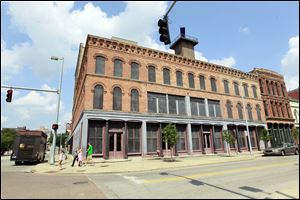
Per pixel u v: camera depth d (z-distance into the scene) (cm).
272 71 4150
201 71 3120
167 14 807
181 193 773
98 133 2170
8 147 6688
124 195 757
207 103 3009
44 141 2861
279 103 3997
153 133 2481
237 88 3472
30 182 1059
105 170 1486
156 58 2755
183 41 3400
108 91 2302
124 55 2523
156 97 2619
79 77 3225
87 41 2417
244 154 2847
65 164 2059
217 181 991
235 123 3172
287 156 2316
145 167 1606
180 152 2608
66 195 765
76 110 3603
